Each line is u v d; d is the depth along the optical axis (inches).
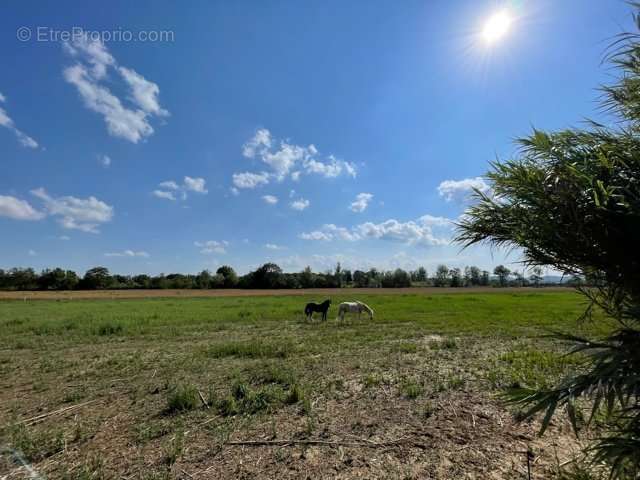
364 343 357.7
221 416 161.2
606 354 51.3
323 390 195.3
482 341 362.6
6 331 474.6
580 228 55.2
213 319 623.2
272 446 131.0
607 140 59.1
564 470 108.3
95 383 223.1
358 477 109.7
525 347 317.1
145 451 128.7
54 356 314.0
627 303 57.6
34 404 185.3
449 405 171.0
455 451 125.0
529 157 64.4
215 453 126.4
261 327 520.4
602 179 55.9
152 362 282.2
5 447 131.6
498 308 773.9
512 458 119.1
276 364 260.4
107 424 155.3
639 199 50.7
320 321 600.4
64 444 134.5
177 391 190.9
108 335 441.4
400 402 176.9
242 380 218.5
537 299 1086.4
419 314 667.4
